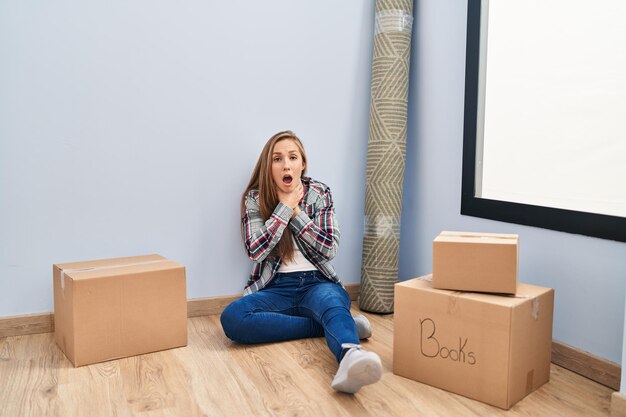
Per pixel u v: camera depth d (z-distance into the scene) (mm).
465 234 1734
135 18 2131
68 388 1588
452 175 2344
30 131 2006
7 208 2000
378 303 2438
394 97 2432
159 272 1887
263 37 2367
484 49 2137
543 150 1910
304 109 2490
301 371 1734
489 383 1515
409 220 2641
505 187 2078
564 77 1819
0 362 1790
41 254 2066
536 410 1500
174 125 2234
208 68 2271
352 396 1559
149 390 1582
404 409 1485
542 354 1654
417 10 2527
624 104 1638
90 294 1751
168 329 1919
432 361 1633
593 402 1562
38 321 2082
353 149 2627
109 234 2164
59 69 2029
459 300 1561
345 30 2547
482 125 2174
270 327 1958
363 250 2500
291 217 2064
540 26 1901
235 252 2404
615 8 1650
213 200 2338
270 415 1436
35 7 1974
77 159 2088
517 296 1565
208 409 1465
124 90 2137
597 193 1728
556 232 1863
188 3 2213
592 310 1749
